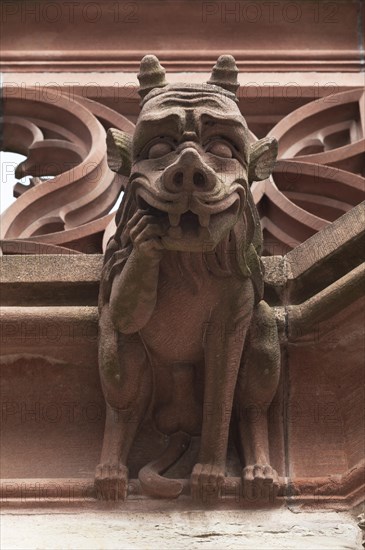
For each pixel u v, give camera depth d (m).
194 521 5.24
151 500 5.31
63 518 5.28
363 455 5.41
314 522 5.25
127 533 5.20
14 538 5.18
